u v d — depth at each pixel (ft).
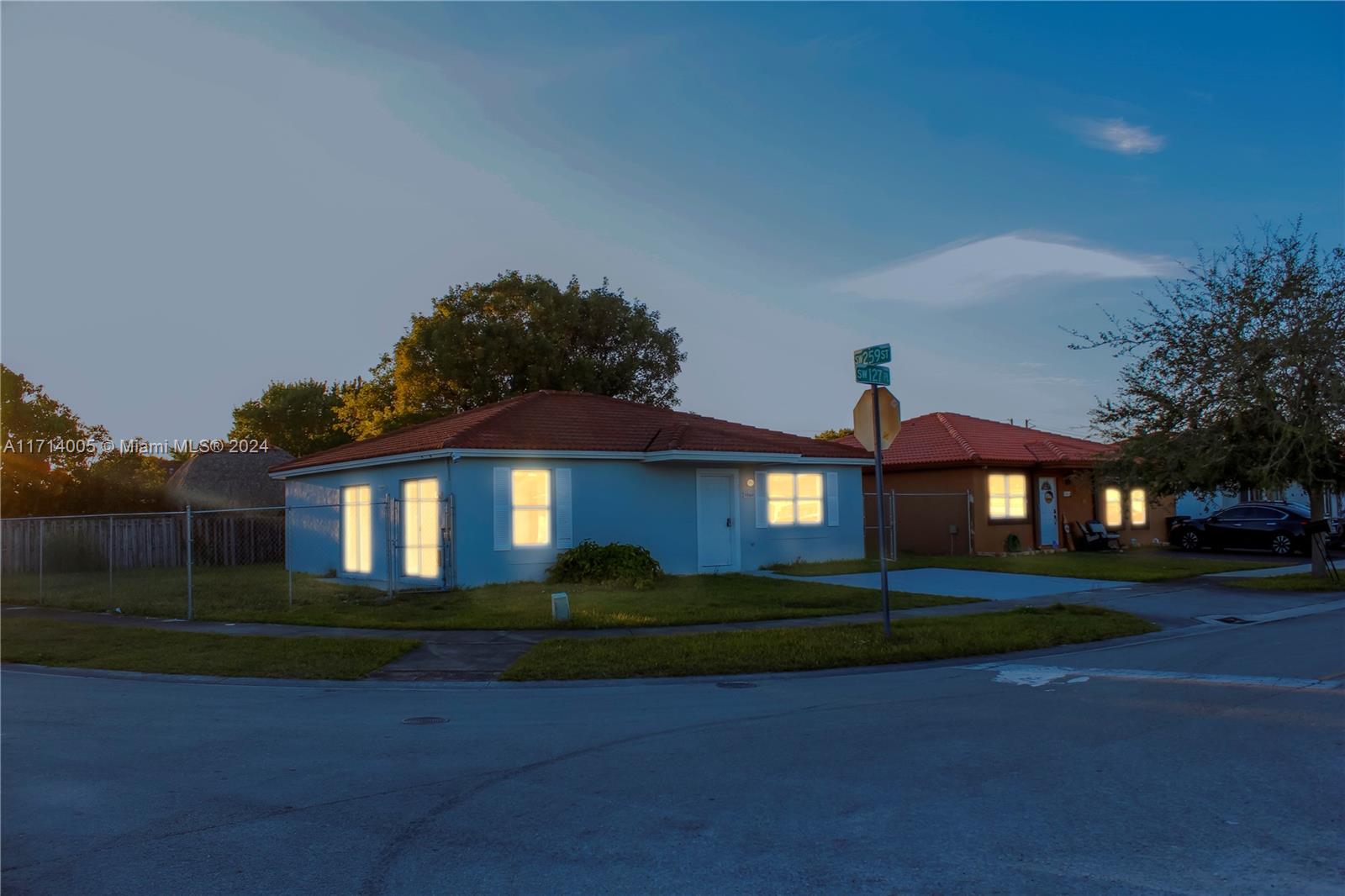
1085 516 105.81
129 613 57.98
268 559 103.86
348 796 21.06
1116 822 18.01
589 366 131.75
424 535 66.44
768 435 81.97
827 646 40.29
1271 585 63.87
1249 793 19.62
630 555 65.82
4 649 45.34
